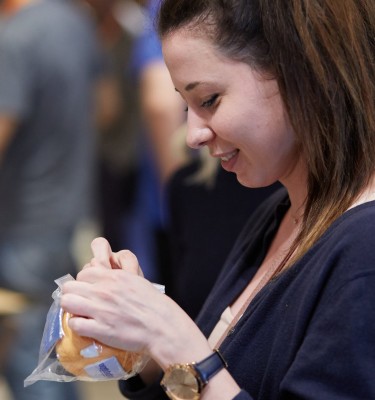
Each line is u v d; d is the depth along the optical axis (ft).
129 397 7.93
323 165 6.43
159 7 6.73
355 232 5.93
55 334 6.55
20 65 14.55
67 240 15.58
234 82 6.44
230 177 9.81
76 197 15.55
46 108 14.98
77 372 6.52
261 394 6.32
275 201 7.91
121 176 17.75
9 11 14.84
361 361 5.68
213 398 6.17
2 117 14.57
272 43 6.33
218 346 7.22
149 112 15.83
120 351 6.44
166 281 13.43
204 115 6.67
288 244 7.22
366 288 5.73
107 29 18.15
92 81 15.94
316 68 6.27
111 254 7.11
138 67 16.34
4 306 14.56
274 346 6.28
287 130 6.51
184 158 11.46
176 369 6.19
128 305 6.30
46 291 15.37
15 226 15.19
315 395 5.75
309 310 6.01
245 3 6.39
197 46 6.45
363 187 6.31
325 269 5.96
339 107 6.33
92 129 15.96
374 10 6.40
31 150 15.07
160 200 16.39
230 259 8.00
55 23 14.96
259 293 6.67
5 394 16.74
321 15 6.27
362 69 6.30
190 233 9.91
